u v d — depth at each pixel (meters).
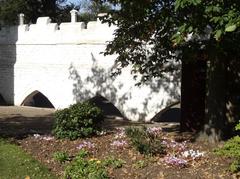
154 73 13.01
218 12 7.87
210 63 10.87
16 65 24.55
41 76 23.30
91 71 20.84
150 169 8.95
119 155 9.92
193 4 7.71
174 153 9.70
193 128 13.52
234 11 7.70
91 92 20.86
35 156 10.73
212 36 9.70
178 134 12.25
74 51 21.67
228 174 8.30
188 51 11.24
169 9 9.53
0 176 9.16
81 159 9.62
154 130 11.63
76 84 21.56
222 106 10.84
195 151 9.66
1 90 25.39
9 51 24.98
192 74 13.70
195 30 8.38
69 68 21.86
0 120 18.19
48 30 22.95
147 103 18.59
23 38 24.22
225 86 11.07
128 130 10.80
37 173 9.36
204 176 8.35
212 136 10.80
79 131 11.57
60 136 11.69
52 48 22.72
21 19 25.62
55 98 22.61
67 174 9.08
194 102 13.57
